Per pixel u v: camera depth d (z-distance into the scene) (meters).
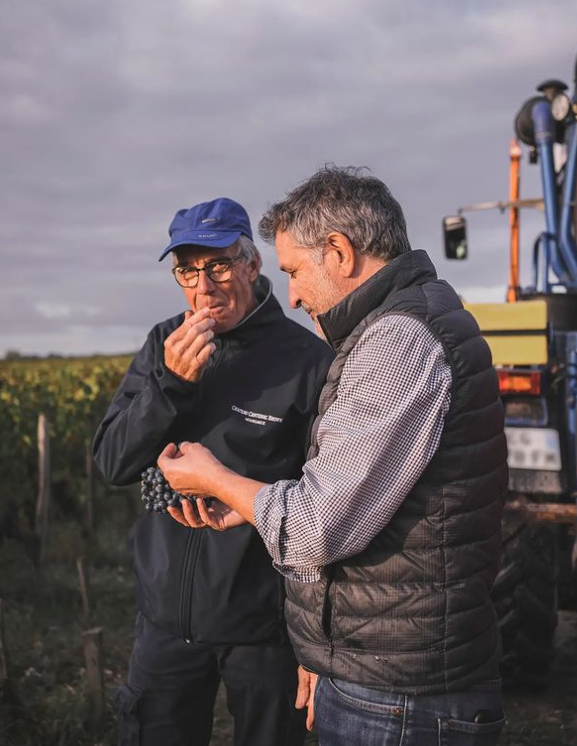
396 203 1.57
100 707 3.43
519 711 3.54
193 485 1.58
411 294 1.48
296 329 2.15
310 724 1.92
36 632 4.63
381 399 1.38
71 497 7.97
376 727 1.44
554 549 3.64
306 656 1.53
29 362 22.00
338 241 1.51
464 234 5.10
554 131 4.47
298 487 1.42
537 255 4.50
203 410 2.05
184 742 2.10
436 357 1.41
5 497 7.00
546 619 3.55
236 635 2.00
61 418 8.19
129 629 4.81
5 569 5.83
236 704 2.06
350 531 1.37
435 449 1.39
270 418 2.03
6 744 3.18
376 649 1.43
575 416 3.60
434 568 1.42
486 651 1.49
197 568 2.00
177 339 1.90
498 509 1.51
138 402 1.95
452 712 1.45
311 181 1.57
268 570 2.03
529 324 3.54
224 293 2.07
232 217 2.06
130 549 2.15
